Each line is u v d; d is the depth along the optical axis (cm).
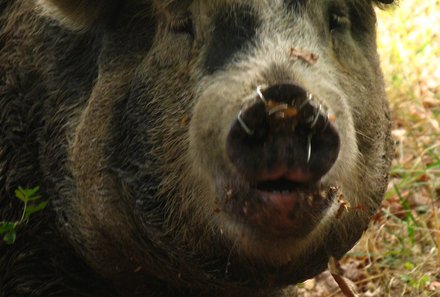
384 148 1038
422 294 1388
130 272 1073
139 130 993
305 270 995
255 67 897
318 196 873
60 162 1086
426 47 2191
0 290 1130
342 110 928
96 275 1118
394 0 1116
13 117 1127
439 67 2136
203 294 1075
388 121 1052
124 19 1031
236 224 902
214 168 912
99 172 1024
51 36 1111
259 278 979
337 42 992
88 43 1085
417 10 2309
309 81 891
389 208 1597
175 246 985
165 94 979
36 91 1115
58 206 1092
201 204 952
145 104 991
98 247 1061
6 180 1125
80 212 1062
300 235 883
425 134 1827
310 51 932
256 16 930
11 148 1127
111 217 1023
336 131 845
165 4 983
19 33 1143
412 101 1941
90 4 1041
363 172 995
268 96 831
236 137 846
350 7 1016
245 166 845
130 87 1009
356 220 1005
